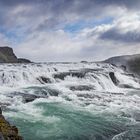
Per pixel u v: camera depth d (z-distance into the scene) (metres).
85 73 29.14
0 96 16.75
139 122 13.75
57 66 32.66
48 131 11.28
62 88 21.25
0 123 8.66
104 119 13.81
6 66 29.02
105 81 29.38
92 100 18.14
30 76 26.64
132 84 33.12
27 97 16.91
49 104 15.98
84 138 11.05
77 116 13.89
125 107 16.84
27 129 11.32
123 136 11.63
